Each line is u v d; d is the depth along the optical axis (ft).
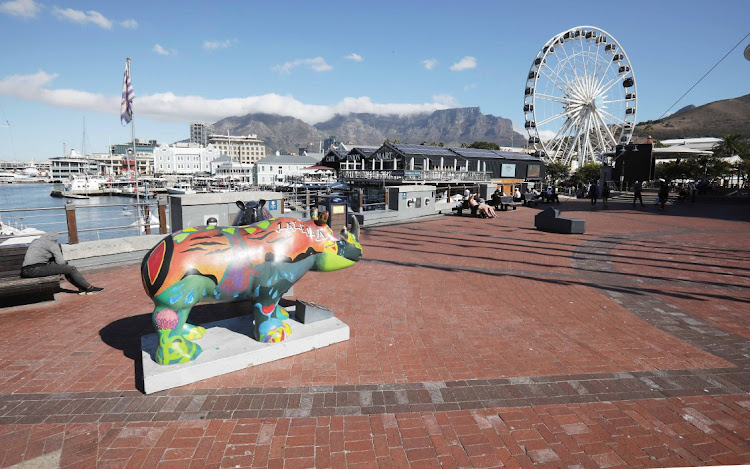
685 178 145.07
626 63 161.27
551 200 82.79
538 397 12.54
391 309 20.22
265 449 10.14
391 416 11.53
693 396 12.69
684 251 34.94
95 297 21.47
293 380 13.29
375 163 143.13
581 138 186.29
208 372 13.19
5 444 10.23
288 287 14.74
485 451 10.19
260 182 295.69
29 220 120.88
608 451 10.23
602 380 13.56
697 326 18.39
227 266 13.15
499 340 16.69
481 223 52.24
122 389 12.66
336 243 15.57
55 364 14.21
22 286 18.93
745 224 51.78
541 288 24.07
